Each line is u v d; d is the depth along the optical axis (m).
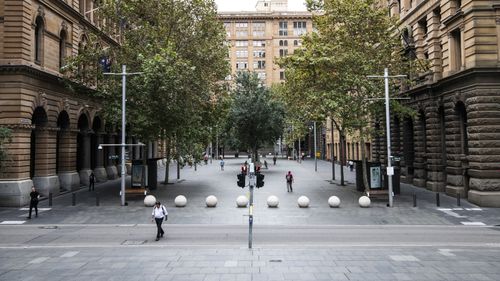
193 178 45.69
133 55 30.41
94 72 31.22
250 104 56.41
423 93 34.00
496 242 17.22
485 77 25.92
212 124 39.28
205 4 32.78
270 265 13.37
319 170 56.25
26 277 12.27
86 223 21.95
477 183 26.31
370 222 22.00
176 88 27.64
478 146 25.95
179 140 34.69
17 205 26.56
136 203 28.12
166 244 16.91
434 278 11.92
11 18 27.31
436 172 32.91
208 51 32.53
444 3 30.50
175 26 32.22
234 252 15.24
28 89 27.94
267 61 126.19
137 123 28.66
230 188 36.00
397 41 29.95
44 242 17.53
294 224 21.52
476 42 26.05
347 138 64.75
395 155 41.56
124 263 13.76
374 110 29.78
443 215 23.64
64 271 12.87
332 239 17.86
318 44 29.45
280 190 34.31
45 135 30.62
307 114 32.47
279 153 117.31
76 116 35.31
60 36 33.38
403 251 15.38
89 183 37.22
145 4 31.16
